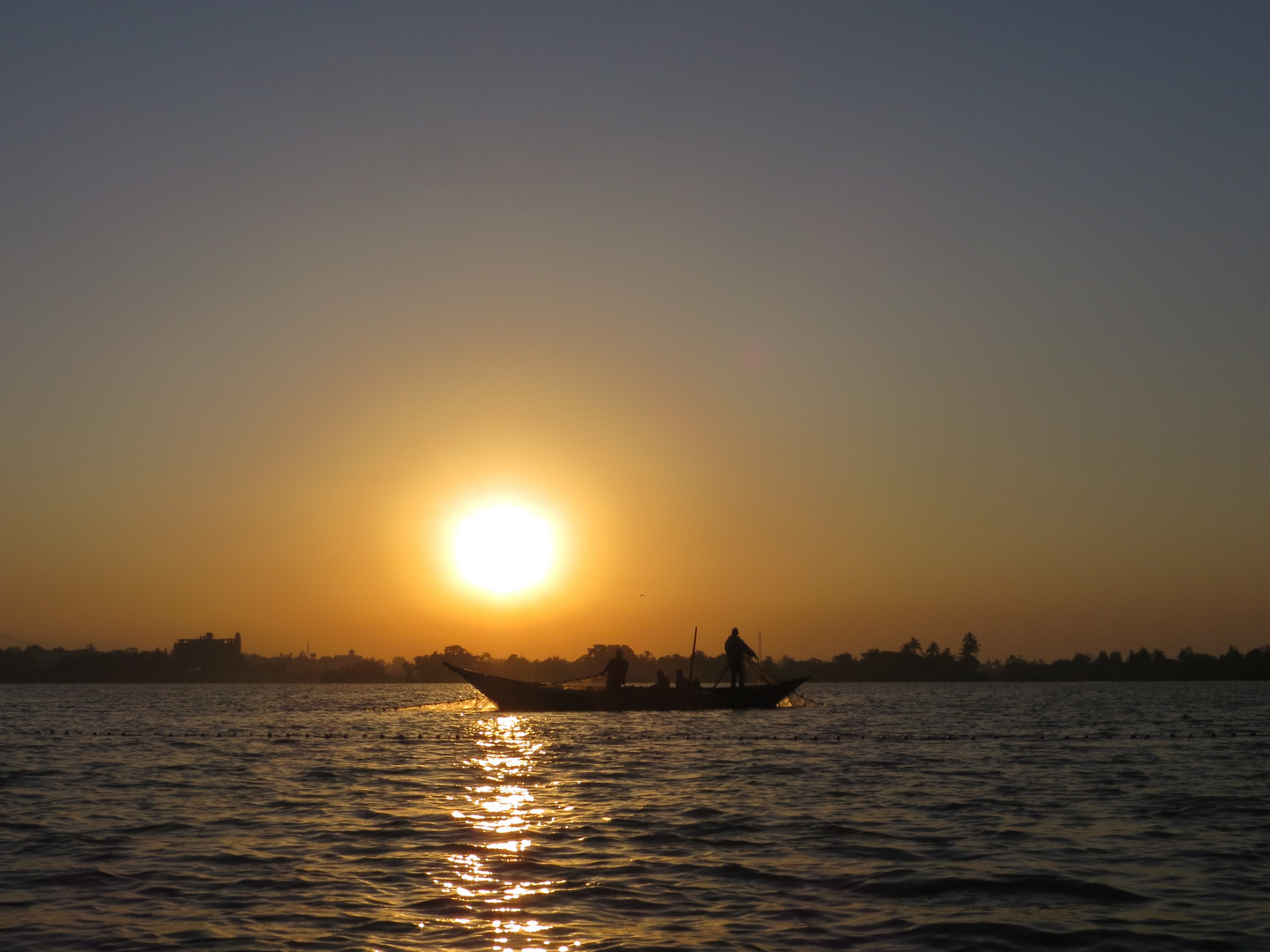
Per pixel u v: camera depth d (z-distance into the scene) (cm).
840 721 5125
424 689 16600
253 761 3238
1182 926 1267
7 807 2216
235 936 1237
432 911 1338
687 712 5756
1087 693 11244
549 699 5791
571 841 1788
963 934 1237
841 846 1738
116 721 5703
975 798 2302
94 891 1451
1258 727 4700
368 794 2397
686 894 1420
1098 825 1942
